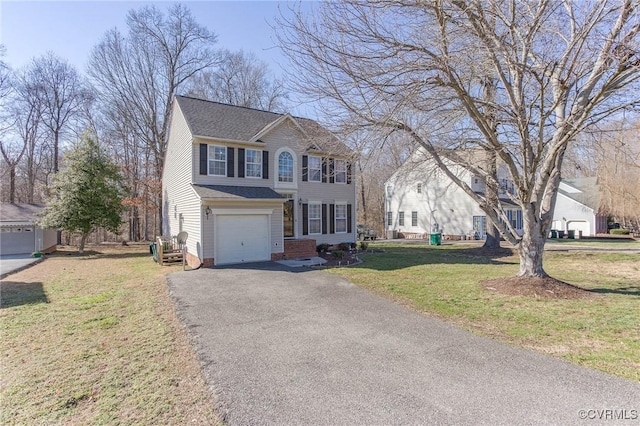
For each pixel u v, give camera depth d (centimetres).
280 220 1481
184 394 358
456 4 638
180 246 1491
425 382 370
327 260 1427
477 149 959
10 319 645
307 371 404
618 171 2533
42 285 990
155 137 2745
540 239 860
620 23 584
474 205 2736
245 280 990
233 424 300
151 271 1230
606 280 988
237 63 2988
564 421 294
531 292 787
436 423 293
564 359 427
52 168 3002
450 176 923
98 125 2780
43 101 2712
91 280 1064
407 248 2047
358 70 697
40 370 425
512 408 315
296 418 306
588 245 2061
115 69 2552
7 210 2047
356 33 670
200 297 795
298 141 1479
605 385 356
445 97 768
